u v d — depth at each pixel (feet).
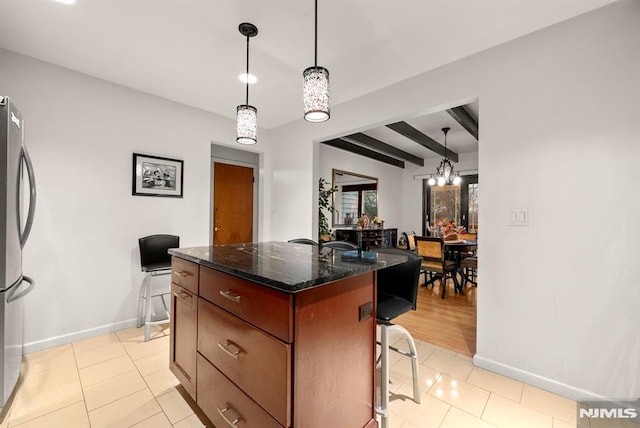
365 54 7.10
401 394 5.82
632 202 5.14
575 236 5.68
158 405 5.43
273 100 10.00
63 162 7.77
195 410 5.31
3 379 4.98
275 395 3.33
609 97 5.35
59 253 7.72
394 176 22.99
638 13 5.09
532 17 5.76
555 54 5.92
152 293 9.52
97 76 8.27
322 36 6.44
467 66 7.16
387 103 8.79
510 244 6.44
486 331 6.81
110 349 7.55
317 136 11.02
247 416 3.77
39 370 6.52
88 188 8.18
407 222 23.36
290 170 12.16
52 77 7.59
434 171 21.90
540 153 6.07
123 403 5.48
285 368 3.19
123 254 8.84
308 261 4.46
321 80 5.03
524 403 5.55
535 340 6.13
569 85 5.75
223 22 5.99
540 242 6.07
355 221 22.07
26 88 7.22
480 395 5.79
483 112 6.86
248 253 5.37
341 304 3.83
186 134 10.31
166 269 8.44
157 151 9.58
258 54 7.18
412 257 5.60
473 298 12.53
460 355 7.45
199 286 4.86
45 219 7.50
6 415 5.10
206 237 10.84
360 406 4.19
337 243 7.37
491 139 6.73
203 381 4.72
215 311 4.41
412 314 10.45
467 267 13.70
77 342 7.92
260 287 3.55
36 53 7.14
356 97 9.64
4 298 4.97
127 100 8.91
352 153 18.31
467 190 20.56
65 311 7.83
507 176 6.49
